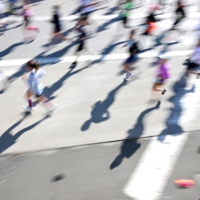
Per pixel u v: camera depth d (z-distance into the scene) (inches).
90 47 566.6
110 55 541.0
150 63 515.2
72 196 299.7
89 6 669.9
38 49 563.5
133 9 723.4
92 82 470.9
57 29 574.2
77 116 402.0
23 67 508.7
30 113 406.3
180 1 589.0
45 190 305.3
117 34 612.1
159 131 376.2
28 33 616.7
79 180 315.0
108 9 724.7
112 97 436.5
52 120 395.2
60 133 375.2
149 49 558.9
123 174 321.1
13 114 406.6
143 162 334.6
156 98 432.5
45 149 352.5
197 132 375.2
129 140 363.6
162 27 638.5
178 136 369.4
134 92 445.7
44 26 645.9
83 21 502.9
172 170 324.8
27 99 395.9
